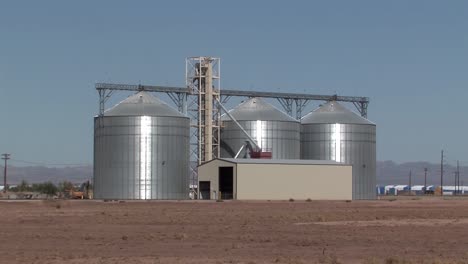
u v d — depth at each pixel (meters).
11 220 81.25
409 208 113.06
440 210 106.38
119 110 150.50
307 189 146.12
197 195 148.12
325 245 56.62
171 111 152.25
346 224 77.56
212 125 157.12
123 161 148.50
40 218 84.56
